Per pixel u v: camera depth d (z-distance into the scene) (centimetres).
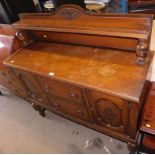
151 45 138
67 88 134
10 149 178
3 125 207
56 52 155
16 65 153
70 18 126
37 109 200
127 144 149
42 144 175
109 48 138
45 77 140
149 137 133
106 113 130
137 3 129
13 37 176
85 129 179
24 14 150
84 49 147
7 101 241
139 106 112
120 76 112
